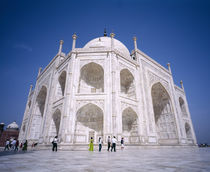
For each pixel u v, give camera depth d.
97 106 23.84
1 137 56.75
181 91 48.44
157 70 38.59
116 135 21.53
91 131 25.11
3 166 6.65
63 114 23.70
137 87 30.14
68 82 25.30
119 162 7.96
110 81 25.56
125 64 29.91
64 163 7.59
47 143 26.08
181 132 36.16
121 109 24.78
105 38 41.66
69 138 21.44
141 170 5.68
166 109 38.81
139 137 25.78
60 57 35.59
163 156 11.48
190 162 7.99
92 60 27.78
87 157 10.66
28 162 7.99
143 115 28.00
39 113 41.38
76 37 30.14
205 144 53.50
